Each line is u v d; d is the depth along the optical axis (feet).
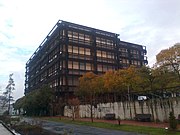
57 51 237.45
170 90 109.19
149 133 72.64
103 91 160.76
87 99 179.63
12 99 266.77
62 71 225.56
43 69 284.00
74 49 237.86
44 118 191.42
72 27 242.58
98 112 162.30
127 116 132.77
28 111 274.57
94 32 257.75
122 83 135.13
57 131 83.71
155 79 114.93
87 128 98.02
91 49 249.96
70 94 222.69
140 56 310.24
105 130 87.97
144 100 121.49
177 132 71.77
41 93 223.92
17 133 73.61
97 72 246.27
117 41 276.00
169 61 108.99
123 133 76.23
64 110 211.00
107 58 261.44
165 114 107.34
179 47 107.96
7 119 141.49
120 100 155.53
